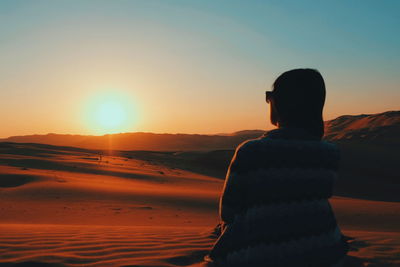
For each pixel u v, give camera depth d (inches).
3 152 2628.0
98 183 1293.1
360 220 720.3
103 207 791.1
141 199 909.8
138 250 191.0
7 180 1237.7
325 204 75.7
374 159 2751.0
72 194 952.9
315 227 71.9
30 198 889.5
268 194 69.7
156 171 2249.0
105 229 293.0
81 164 2074.3
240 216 70.6
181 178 1980.8
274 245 68.6
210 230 273.7
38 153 2765.7
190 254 185.5
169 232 272.7
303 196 71.9
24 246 189.2
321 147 76.2
